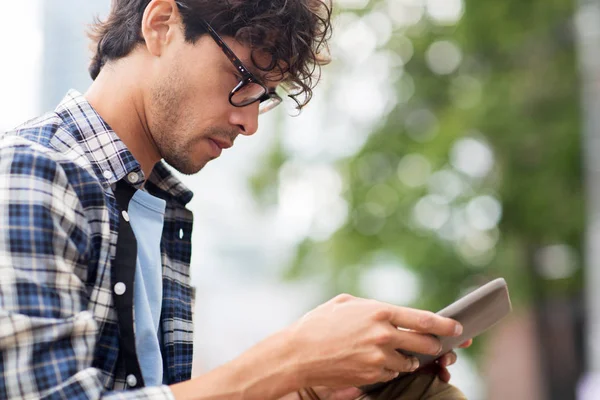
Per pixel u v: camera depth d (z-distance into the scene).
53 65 6.79
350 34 8.97
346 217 8.62
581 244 8.48
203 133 1.57
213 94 1.56
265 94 1.63
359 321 1.32
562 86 8.57
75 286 1.32
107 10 1.72
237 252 15.09
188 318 1.69
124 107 1.58
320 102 8.94
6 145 1.35
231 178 11.74
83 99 1.56
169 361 1.60
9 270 1.26
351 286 8.59
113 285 1.43
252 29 1.56
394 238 8.31
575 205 8.28
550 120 8.48
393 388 1.62
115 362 1.42
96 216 1.42
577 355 8.97
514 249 8.34
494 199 8.37
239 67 1.55
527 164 8.41
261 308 16.20
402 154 8.72
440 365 1.68
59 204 1.34
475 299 1.37
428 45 8.84
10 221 1.29
